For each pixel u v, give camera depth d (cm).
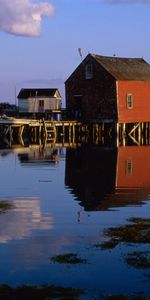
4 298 1169
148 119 6712
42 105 7994
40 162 3931
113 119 6375
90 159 4075
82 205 2180
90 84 6562
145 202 2238
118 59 6819
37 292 1205
